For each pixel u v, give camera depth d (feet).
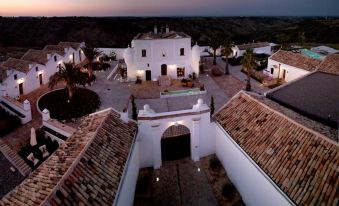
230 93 139.95
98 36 392.27
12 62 147.33
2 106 115.85
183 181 68.33
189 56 168.86
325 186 43.42
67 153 54.29
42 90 144.66
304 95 85.46
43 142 92.17
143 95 139.85
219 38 201.87
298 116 69.10
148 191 65.05
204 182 67.97
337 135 56.29
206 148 77.10
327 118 71.51
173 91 139.95
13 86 129.29
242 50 222.07
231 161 67.15
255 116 67.15
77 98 129.08
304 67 144.87
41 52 167.84
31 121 107.86
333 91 84.74
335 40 309.42
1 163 71.36
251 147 58.49
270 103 75.82
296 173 47.75
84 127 65.82
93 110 117.39
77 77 125.18
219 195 63.77
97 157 52.11
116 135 61.62
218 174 70.69
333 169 45.37
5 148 79.66
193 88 148.66
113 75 176.14
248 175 58.65
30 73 141.69
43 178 47.21
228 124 69.56
